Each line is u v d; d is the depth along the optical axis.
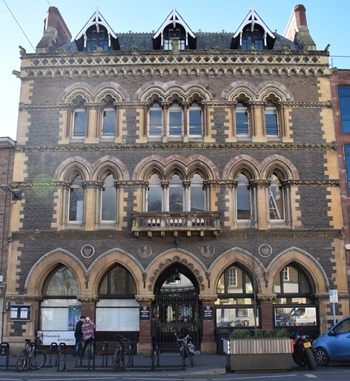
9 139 24.56
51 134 24.62
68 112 24.94
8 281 22.95
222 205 23.66
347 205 24.06
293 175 24.02
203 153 24.27
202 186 24.34
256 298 22.75
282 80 25.34
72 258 23.11
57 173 24.05
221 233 23.22
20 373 15.70
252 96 25.02
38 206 23.75
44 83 25.25
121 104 24.84
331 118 24.94
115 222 23.64
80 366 17.20
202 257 23.08
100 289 23.45
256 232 23.19
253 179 24.03
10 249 23.28
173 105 25.42
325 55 25.58
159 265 22.98
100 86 25.11
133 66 25.27
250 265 22.95
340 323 17.27
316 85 25.33
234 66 25.28
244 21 27.08
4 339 22.42
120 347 16.80
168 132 24.91
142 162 24.09
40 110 24.92
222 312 23.17
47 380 13.65
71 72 25.25
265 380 13.36
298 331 22.86
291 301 23.31
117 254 23.12
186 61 25.33
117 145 24.23
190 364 17.75
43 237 23.34
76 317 23.20
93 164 24.11
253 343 16.16
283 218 24.06
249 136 24.83
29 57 25.45
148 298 22.64
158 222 22.91
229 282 23.50
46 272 23.23
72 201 24.36
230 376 14.82
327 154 24.44
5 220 23.83
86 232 23.27
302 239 23.38
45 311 23.30
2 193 24.17
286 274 23.72
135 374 15.46
